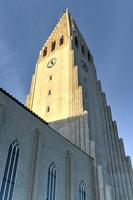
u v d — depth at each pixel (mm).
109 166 46250
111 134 56969
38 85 61406
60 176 30172
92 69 68188
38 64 68688
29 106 56969
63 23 76812
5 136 24422
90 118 47250
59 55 64250
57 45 69125
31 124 28922
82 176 34094
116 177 47344
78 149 36344
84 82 56250
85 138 41094
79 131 42781
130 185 49531
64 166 31625
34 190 24359
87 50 73625
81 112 45969
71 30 70812
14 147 25344
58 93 54125
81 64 61875
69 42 64938
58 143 32156
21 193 23625
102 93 66500
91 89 58000
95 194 34844
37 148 27453
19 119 27328
